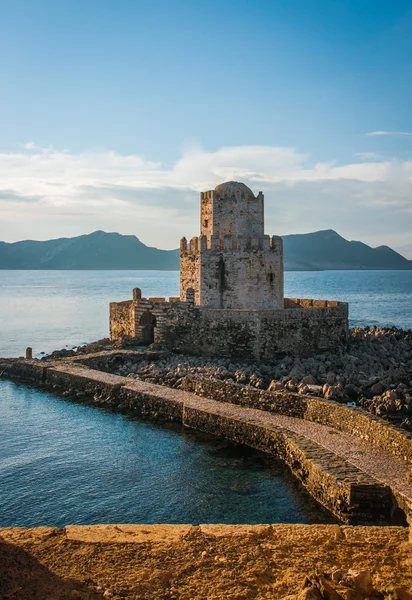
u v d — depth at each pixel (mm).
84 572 13438
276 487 25078
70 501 23891
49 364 47906
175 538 15383
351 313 128500
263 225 54719
